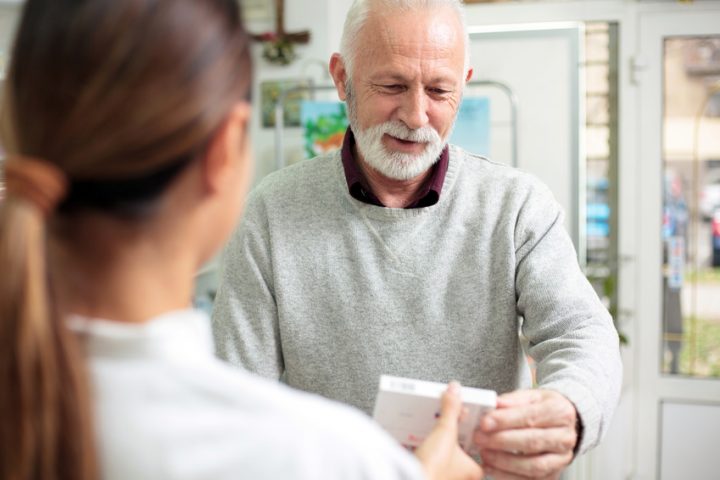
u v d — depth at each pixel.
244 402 0.49
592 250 3.21
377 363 1.22
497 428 0.82
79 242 0.49
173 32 0.47
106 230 0.49
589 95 3.14
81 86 0.46
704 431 3.18
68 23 0.47
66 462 0.46
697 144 3.08
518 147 3.06
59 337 0.47
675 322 3.18
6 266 0.45
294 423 0.49
